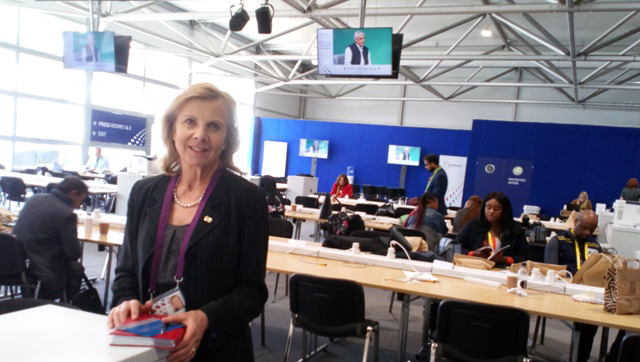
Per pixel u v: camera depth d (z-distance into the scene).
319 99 18.03
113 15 7.53
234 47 11.84
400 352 3.14
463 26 10.79
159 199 1.21
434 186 6.70
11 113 9.09
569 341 4.18
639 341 1.96
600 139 10.70
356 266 3.33
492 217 3.87
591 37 10.98
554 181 10.88
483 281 3.09
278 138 16.33
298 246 3.66
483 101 14.85
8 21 8.83
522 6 6.30
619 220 5.83
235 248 1.18
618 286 2.54
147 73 12.17
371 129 15.47
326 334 2.71
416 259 3.59
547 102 14.11
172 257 1.16
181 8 11.29
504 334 2.30
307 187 9.91
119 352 0.85
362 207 7.93
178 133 1.17
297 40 13.33
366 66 5.35
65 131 10.23
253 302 1.18
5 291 3.80
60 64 9.97
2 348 0.82
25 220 3.13
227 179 1.23
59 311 1.06
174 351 0.92
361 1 6.14
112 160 11.63
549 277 3.05
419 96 16.47
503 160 11.07
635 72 13.09
